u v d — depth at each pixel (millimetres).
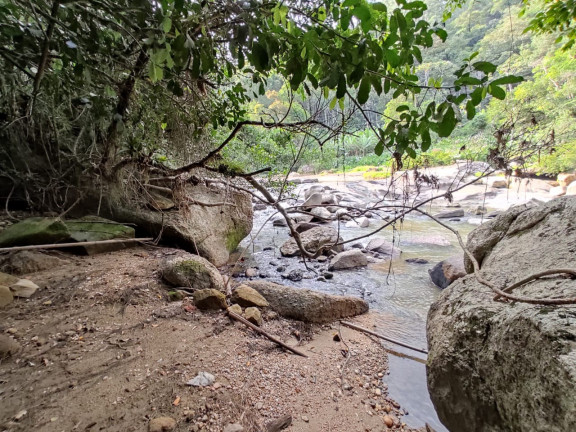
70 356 1802
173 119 3102
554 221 1668
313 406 1835
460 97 986
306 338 2658
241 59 1164
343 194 10555
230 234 5152
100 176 3344
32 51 1621
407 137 1199
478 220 7793
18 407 1412
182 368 1852
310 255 2871
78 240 3289
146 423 1417
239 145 4988
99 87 2299
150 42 1095
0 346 1713
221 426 1493
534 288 1219
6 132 3191
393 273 4656
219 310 2646
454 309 1470
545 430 836
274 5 1084
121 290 2631
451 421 1349
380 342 2742
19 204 3633
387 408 1956
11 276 2453
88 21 1354
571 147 6273
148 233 4160
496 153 2566
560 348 839
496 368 1099
